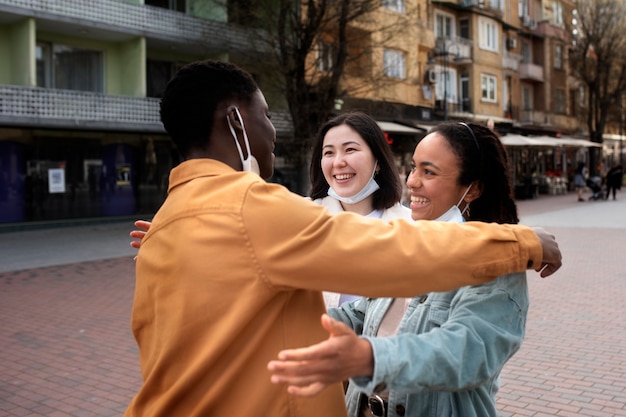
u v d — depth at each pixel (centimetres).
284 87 1816
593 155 3838
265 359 137
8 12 1584
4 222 1697
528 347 600
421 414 162
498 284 151
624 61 3738
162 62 2100
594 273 1020
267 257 131
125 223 1912
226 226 135
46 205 1783
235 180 144
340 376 119
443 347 133
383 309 189
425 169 177
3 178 1692
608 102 3809
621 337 629
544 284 933
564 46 4206
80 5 1714
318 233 130
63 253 1317
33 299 858
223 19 2062
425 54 2844
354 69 1928
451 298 162
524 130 3662
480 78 3225
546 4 4162
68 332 677
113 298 864
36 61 1814
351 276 127
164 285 143
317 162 327
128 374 532
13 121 1562
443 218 178
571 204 2711
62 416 438
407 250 128
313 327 143
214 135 156
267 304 137
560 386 489
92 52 1933
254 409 134
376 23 1903
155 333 146
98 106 1748
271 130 166
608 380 500
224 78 157
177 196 150
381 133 307
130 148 1978
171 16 1911
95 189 1897
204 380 138
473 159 173
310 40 1698
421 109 2667
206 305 134
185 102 155
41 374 532
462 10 3139
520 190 3039
